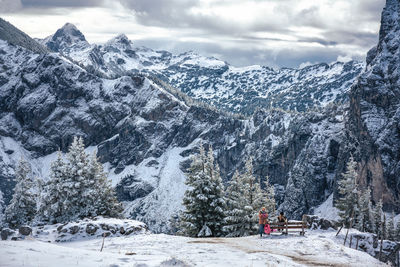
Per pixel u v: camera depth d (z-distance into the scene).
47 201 58.25
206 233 48.44
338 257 24.86
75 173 57.91
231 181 56.22
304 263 22.44
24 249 16.94
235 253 23.70
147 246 27.94
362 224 65.50
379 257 32.44
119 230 37.44
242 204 52.72
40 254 16.14
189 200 49.69
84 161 59.91
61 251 17.69
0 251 15.79
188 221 50.28
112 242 32.12
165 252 24.16
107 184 63.69
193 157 51.25
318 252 26.06
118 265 15.44
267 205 60.81
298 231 34.25
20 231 32.91
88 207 58.12
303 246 27.81
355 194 66.62
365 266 23.02
